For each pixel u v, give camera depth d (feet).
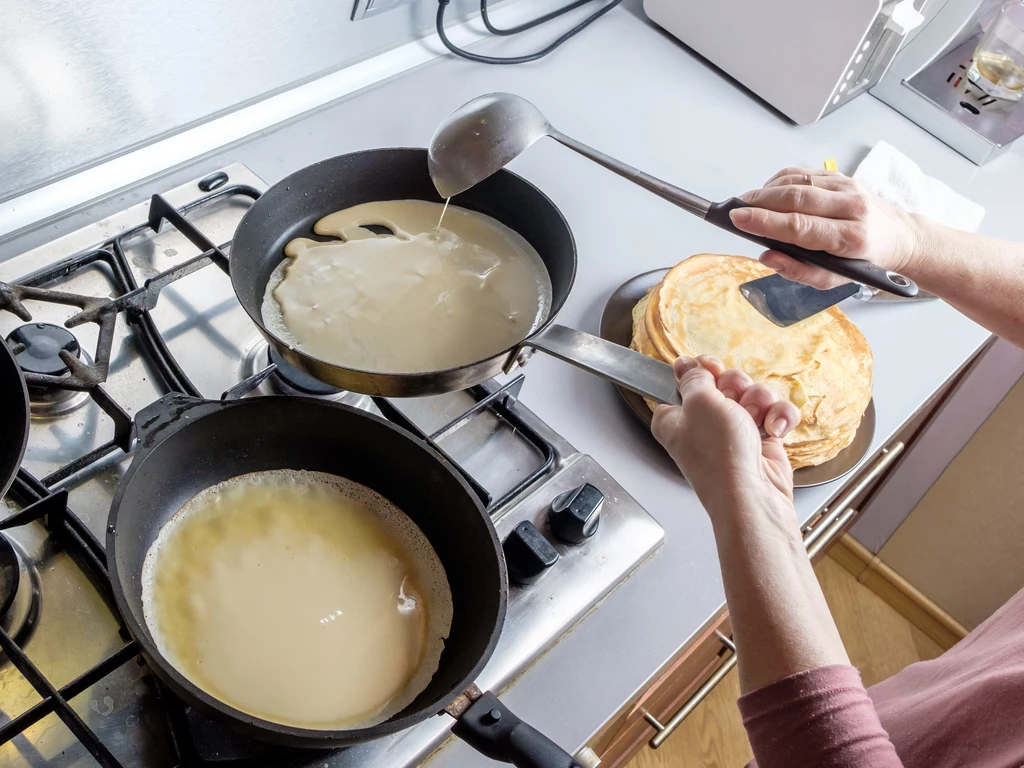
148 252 2.76
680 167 3.68
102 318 2.33
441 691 1.87
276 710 1.84
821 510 3.01
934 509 5.46
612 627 2.30
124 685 1.91
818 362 2.75
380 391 2.04
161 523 2.04
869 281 2.14
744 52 4.01
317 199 2.56
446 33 3.82
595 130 3.75
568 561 2.31
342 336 2.30
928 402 3.33
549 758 1.72
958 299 2.48
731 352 2.75
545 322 2.10
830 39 3.66
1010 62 4.02
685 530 2.55
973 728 1.92
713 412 1.84
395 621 2.03
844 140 4.06
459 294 2.44
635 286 3.12
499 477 2.46
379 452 2.14
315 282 2.40
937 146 4.19
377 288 2.41
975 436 4.97
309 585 2.04
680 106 3.98
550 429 2.58
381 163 2.58
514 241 2.62
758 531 1.71
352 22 3.38
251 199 2.99
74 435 2.31
